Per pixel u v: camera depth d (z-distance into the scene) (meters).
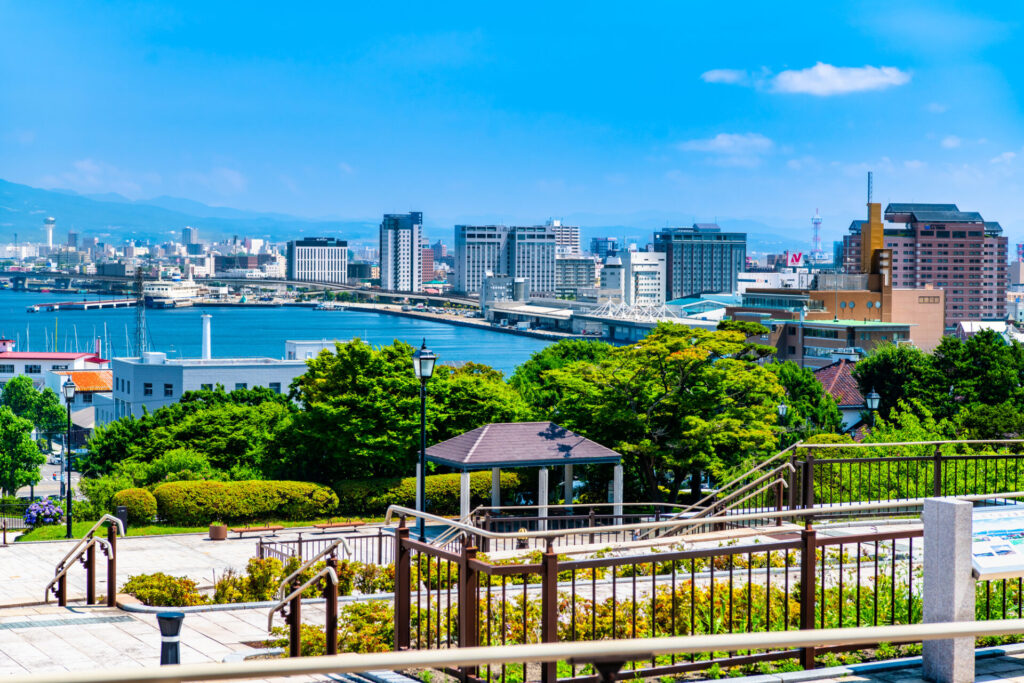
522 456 34.69
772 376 42.75
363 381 44.88
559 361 68.31
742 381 41.47
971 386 63.84
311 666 5.19
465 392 46.44
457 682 10.43
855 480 25.19
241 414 51.59
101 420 111.62
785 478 21.97
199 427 50.91
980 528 10.04
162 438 51.09
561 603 12.76
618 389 41.38
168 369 100.88
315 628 13.25
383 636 12.68
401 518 11.25
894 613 11.84
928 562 10.02
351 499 42.78
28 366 185.50
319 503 41.59
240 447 50.44
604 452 35.59
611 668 5.32
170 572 27.05
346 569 19.05
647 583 14.98
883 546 16.67
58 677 4.90
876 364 75.50
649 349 40.34
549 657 5.18
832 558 15.75
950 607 9.73
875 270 185.75
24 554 27.55
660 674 9.89
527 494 44.00
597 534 27.77
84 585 22.28
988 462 25.36
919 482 25.27
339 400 44.53
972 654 9.80
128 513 39.34
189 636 14.92
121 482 43.44
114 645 14.18
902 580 13.04
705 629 11.83
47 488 114.12
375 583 19.11
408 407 44.94
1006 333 179.88
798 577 14.61
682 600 12.13
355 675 11.04
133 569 27.31
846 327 162.50
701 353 39.84
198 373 100.69
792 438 50.41
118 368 106.88
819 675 10.08
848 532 17.77
